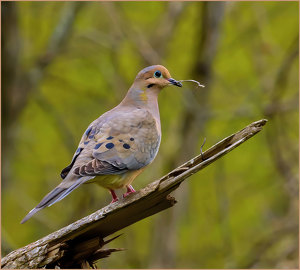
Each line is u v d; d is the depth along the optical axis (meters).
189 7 17.80
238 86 17.88
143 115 7.62
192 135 15.91
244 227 17.95
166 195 6.28
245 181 18.23
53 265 6.28
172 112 17.64
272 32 17.77
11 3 13.60
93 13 17.48
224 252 16.48
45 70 15.10
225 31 17.50
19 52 14.20
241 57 17.50
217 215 17.78
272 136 15.47
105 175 6.95
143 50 15.00
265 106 15.07
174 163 16.08
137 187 15.45
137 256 17.30
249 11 17.16
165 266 16.05
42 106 16.06
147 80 8.21
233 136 6.19
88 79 17.45
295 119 16.80
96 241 6.37
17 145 17.25
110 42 15.52
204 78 16.11
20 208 18.00
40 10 16.98
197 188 18.64
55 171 17.77
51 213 17.39
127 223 6.46
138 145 7.23
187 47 17.92
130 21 16.92
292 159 15.67
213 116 15.45
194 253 18.03
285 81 15.00
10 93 14.33
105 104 17.30
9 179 15.13
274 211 17.77
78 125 17.91
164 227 16.27
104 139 7.07
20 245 17.47
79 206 15.16
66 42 14.99
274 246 14.69
